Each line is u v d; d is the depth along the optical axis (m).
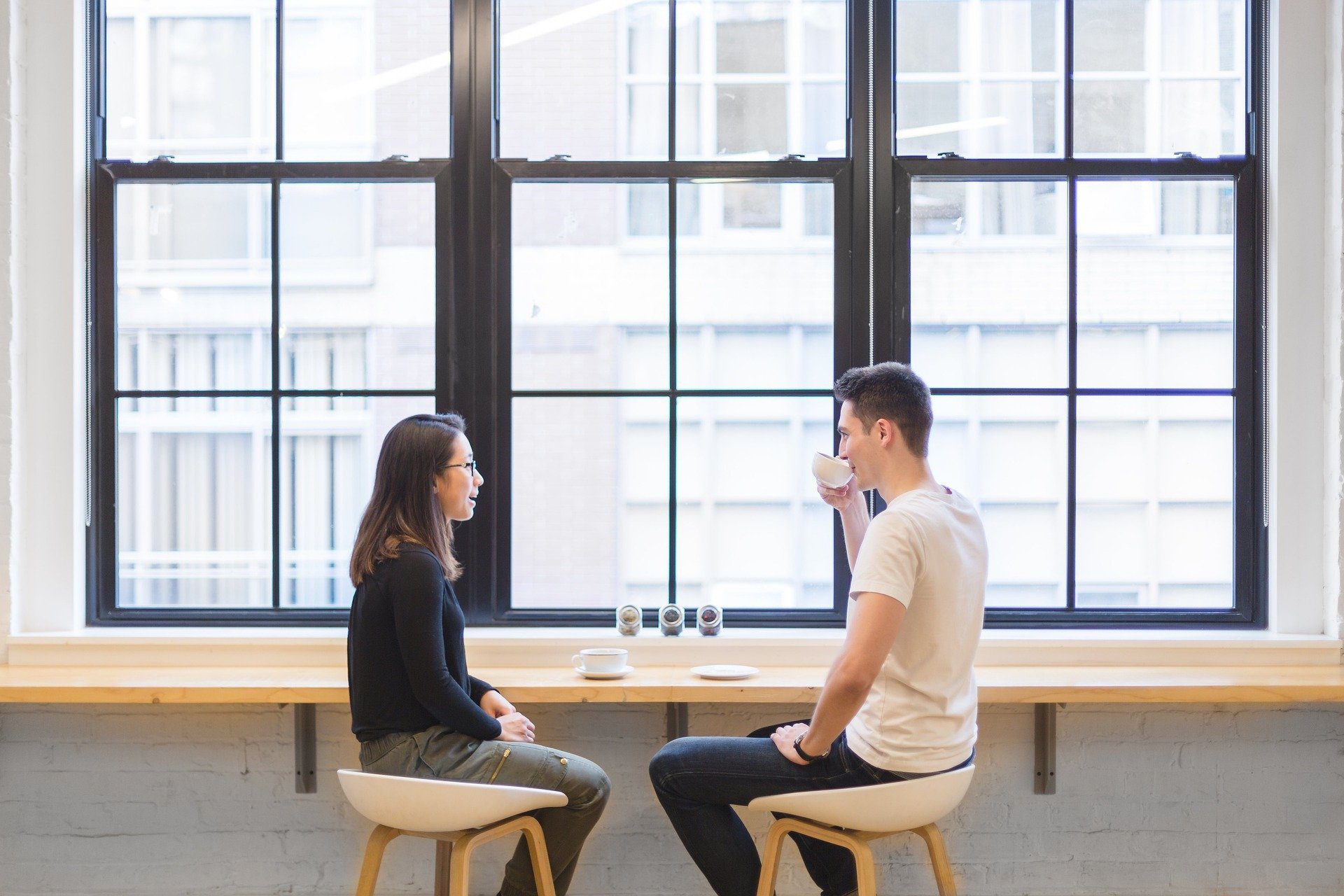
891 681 2.06
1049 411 3.04
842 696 1.93
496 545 3.03
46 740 2.91
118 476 3.04
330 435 3.04
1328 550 2.94
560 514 3.05
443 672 2.16
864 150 3.01
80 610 2.97
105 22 3.04
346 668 2.82
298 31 3.05
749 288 3.04
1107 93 3.05
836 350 3.02
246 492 3.05
